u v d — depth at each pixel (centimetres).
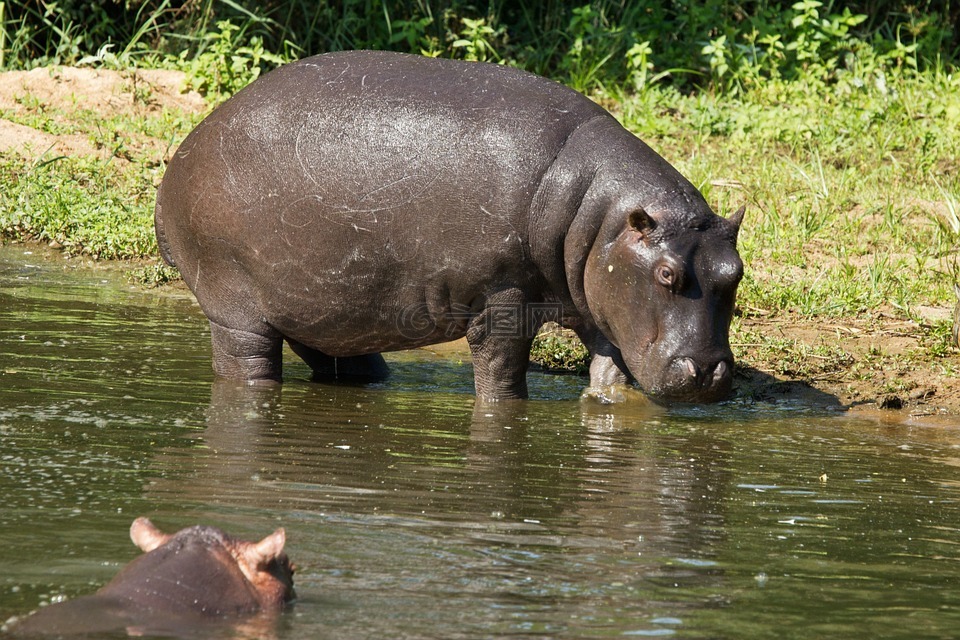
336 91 2369
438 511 1622
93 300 3116
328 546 1434
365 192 2317
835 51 5356
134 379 2380
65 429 1953
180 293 3288
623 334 2255
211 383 2430
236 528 1490
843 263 3334
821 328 2944
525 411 2339
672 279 2186
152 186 4053
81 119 4441
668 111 4897
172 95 4719
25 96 4544
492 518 1605
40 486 1633
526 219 2280
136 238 3672
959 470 2019
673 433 2202
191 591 1165
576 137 2317
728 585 1380
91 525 1471
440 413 2283
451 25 5394
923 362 2714
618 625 1232
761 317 3014
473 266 2308
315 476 1769
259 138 2381
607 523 1616
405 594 1284
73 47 4984
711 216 2261
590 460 1966
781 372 2664
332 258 2359
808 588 1381
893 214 3791
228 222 2416
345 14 5281
